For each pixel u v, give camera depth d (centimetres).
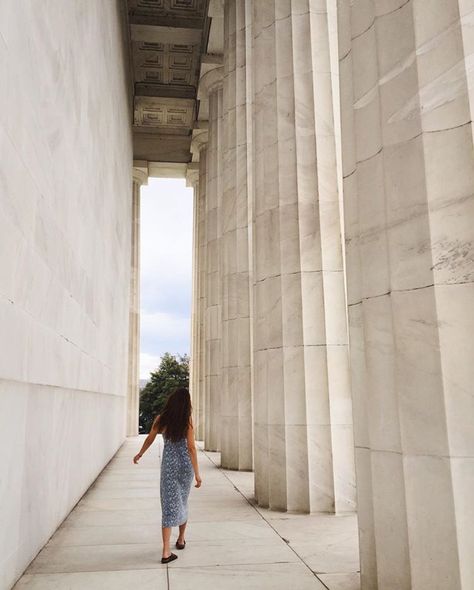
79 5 877
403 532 472
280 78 1065
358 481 549
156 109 2839
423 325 470
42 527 684
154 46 2450
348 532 770
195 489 1145
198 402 2600
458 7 483
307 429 924
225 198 1616
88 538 740
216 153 2097
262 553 666
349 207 595
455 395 446
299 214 998
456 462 438
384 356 509
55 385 719
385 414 502
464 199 463
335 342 958
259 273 1054
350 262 585
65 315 782
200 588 545
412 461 464
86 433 1116
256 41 1152
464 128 469
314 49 1060
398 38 524
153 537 747
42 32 596
